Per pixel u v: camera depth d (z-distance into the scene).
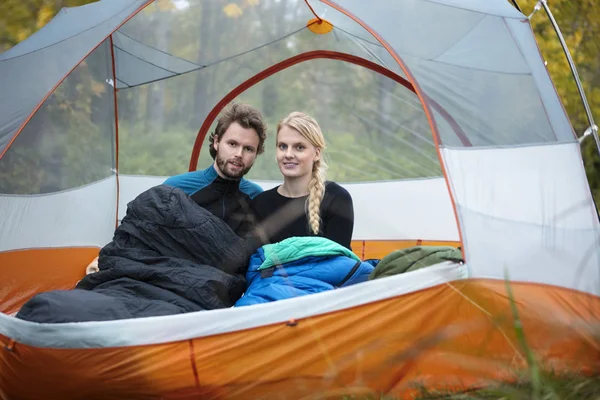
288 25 4.62
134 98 4.87
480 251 2.74
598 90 5.59
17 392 2.68
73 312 2.62
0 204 4.08
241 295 3.14
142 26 4.63
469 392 2.49
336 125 4.82
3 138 3.45
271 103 4.89
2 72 3.67
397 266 2.88
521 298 2.73
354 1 3.34
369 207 4.84
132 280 2.94
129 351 2.52
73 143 4.59
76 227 4.52
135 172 4.93
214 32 4.68
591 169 5.09
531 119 3.22
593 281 2.90
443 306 2.66
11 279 4.06
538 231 2.89
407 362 2.62
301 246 3.05
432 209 4.73
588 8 5.68
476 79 3.17
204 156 5.00
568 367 2.67
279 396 2.57
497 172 2.96
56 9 6.09
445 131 2.94
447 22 3.31
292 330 2.56
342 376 2.59
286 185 3.69
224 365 2.54
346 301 2.59
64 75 3.51
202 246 3.13
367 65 4.65
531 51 3.46
